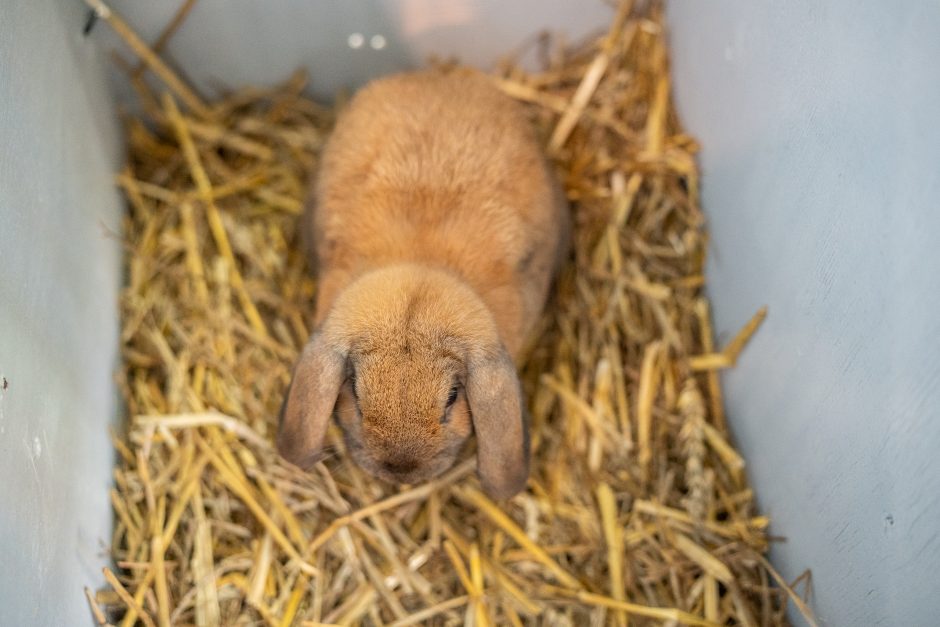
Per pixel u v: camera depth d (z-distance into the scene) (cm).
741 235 64
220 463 65
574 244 75
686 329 70
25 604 48
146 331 70
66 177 61
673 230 74
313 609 62
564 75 78
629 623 62
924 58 43
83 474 59
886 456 47
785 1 56
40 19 59
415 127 64
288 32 75
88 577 58
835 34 51
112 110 73
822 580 55
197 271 73
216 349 70
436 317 54
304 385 55
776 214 58
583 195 75
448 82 67
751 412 63
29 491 50
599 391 69
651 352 70
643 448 67
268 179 78
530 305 64
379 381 52
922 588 45
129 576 62
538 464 68
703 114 70
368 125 65
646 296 72
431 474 55
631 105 77
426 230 61
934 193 43
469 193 62
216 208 76
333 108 80
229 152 79
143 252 73
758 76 60
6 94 52
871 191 48
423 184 62
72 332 59
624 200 74
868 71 48
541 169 66
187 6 72
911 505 45
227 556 63
